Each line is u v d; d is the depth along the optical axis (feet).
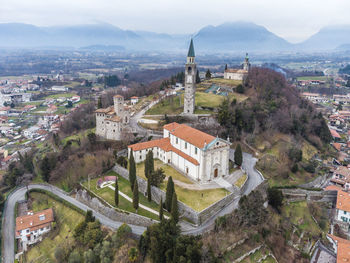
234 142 443.73
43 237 306.55
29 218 312.09
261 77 640.99
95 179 364.58
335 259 273.95
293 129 497.46
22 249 303.07
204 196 296.51
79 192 344.90
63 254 263.49
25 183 403.54
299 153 427.33
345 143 587.68
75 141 462.19
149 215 279.49
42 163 399.44
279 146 451.53
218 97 578.25
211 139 328.08
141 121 483.10
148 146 385.29
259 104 507.71
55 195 359.05
